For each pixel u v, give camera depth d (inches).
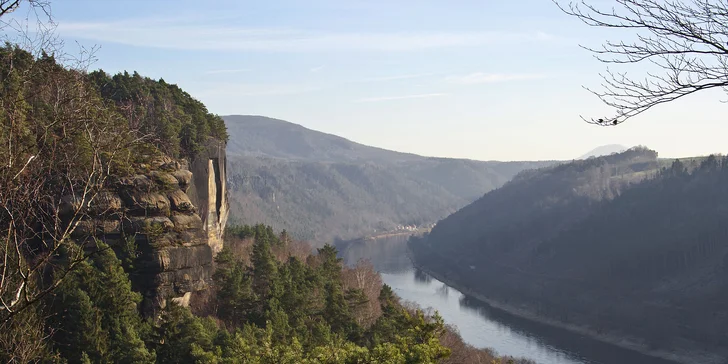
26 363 733.3
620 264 6609.3
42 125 528.7
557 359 4475.9
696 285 5698.8
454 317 5703.7
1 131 503.5
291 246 5807.1
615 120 411.5
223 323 2389.3
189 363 1798.7
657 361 4500.5
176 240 2352.4
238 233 5123.0
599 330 5226.4
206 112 3833.7
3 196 498.6
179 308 2022.6
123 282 1973.4
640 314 5462.6
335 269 3774.6
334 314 2556.6
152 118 2497.5
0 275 527.2
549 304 6117.1
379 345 1136.8
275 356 1378.0
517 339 5024.6
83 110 542.3
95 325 1744.6
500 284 7101.4
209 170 3181.6
